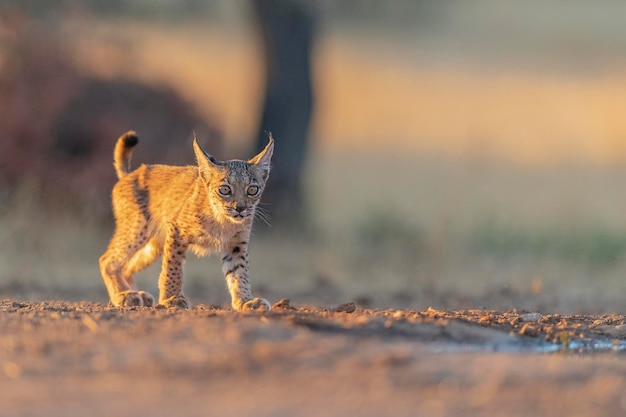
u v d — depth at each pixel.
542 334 28.81
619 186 91.69
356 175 95.06
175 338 24.98
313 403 20.39
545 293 45.44
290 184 69.94
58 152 61.44
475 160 100.56
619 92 125.38
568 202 80.94
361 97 125.56
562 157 103.75
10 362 23.22
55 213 57.84
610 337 29.58
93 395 20.84
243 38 121.44
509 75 133.38
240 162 33.72
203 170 33.00
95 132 61.69
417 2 81.56
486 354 25.36
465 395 21.20
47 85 62.84
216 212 32.91
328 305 40.81
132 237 35.50
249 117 87.69
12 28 63.25
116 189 36.44
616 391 21.81
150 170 36.03
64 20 65.12
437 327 27.34
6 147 60.38
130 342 24.67
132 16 71.62
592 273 53.28
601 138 108.88
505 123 114.94
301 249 59.75
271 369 22.75
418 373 22.73
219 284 48.00
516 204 80.56
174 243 33.47
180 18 76.81
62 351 24.03
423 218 70.50
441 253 56.56
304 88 70.75
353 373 22.58
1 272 46.66
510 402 20.80
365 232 64.69
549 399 21.11
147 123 63.94
